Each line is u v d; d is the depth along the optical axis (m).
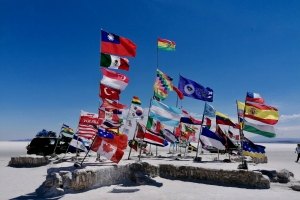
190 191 8.89
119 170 10.02
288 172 10.78
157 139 13.32
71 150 22.41
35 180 10.80
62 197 7.75
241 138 11.69
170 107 13.18
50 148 20.36
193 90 15.09
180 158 17.31
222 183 10.11
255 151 11.48
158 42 15.38
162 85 14.26
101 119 10.54
